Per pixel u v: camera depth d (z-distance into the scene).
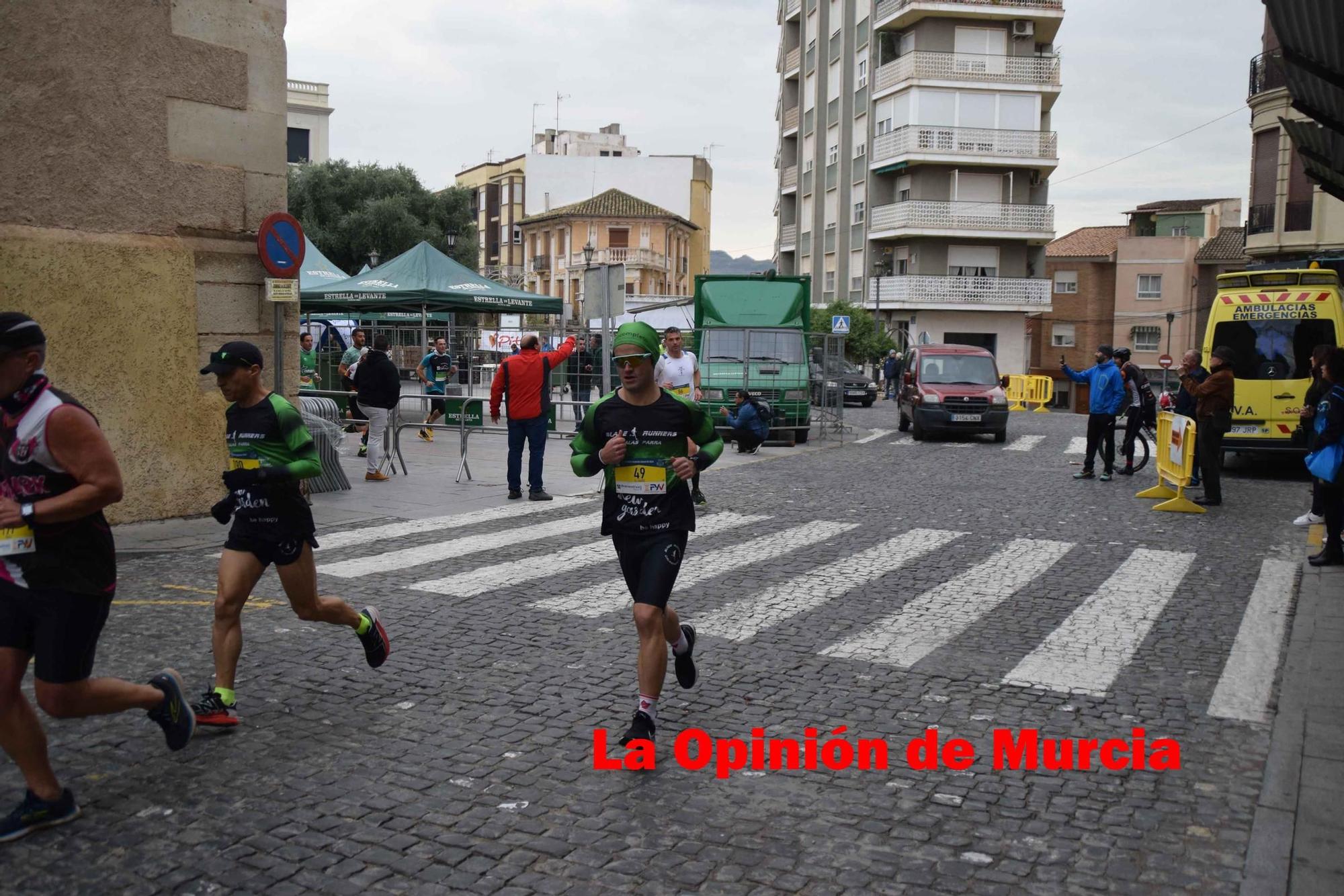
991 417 21.30
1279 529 11.14
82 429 3.82
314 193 51.81
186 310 10.61
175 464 10.57
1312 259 16.31
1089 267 59.41
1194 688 5.92
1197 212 61.00
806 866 3.83
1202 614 7.57
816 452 19.30
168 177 10.46
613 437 4.99
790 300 21.00
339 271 25.73
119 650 6.28
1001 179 47.75
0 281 9.21
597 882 3.69
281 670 5.97
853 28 51.62
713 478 15.30
